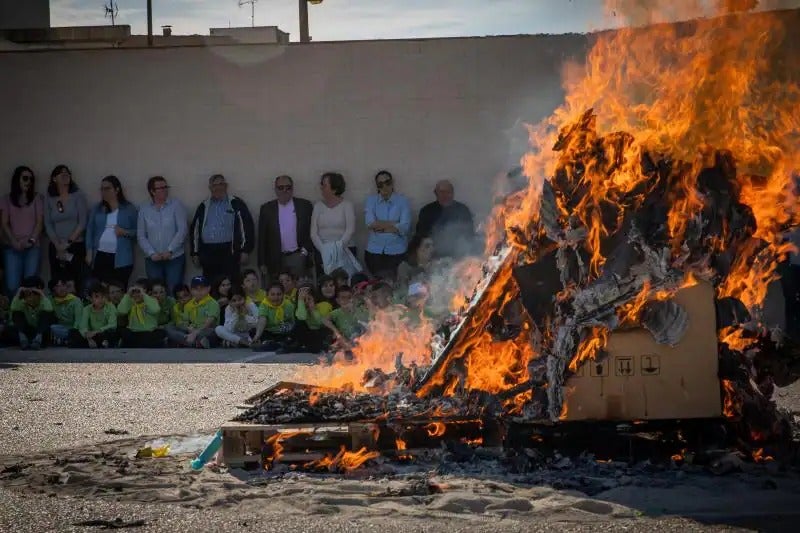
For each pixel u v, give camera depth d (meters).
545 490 8.76
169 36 32.38
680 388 9.68
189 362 19.03
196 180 24.27
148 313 21.53
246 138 24.16
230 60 24.11
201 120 24.23
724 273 9.91
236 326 21.19
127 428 12.49
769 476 9.22
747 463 9.55
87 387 15.98
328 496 8.69
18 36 31.30
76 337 21.66
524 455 9.61
